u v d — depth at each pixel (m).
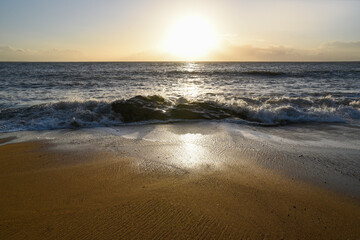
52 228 2.50
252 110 8.16
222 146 5.19
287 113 8.18
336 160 4.44
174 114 8.00
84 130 6.52
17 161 4.31
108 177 3.69
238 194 3.18
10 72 35.00
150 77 26.27
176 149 4.98
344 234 2.45
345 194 3.24
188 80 22.97
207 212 2.76
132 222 2.58
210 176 3.72
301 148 5.09
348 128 6.89
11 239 2.34
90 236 2.37
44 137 5.82
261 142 5.50
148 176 3.72
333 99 10.20
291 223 2.60
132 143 5.38
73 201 3.01
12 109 7.71
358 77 26.33
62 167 4.06
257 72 31.39
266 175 3.78
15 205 2.92
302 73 31.81
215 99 9.70
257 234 2.41
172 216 2.69
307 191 3.30
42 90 15.02
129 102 8.36
